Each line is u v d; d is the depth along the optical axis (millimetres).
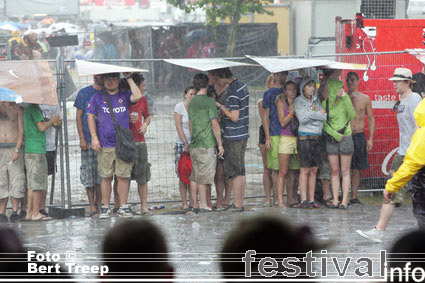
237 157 15039
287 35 51375
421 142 9445
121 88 14531
